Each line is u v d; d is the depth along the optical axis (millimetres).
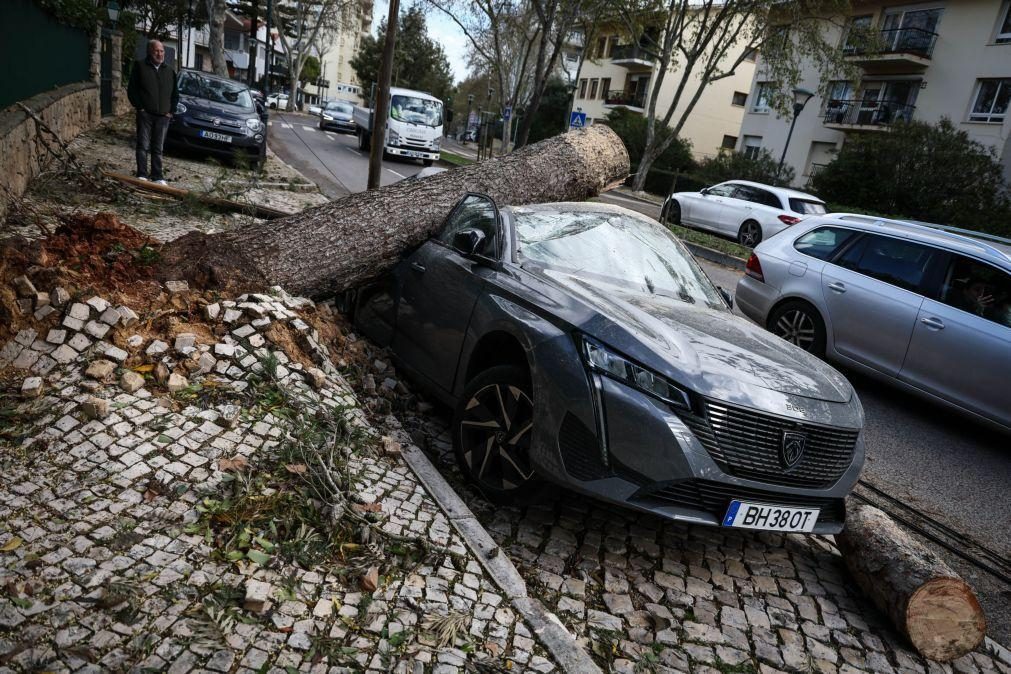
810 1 24516
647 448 2936
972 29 25328
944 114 26109
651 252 4500
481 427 3557
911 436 5953
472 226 4578
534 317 3467
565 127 45844
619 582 3119
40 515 2508
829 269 7160
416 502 3158
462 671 2246
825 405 3271
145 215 7500
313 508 2885
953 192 22266
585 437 3037
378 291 5219
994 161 24281
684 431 2939
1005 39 24391
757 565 3521
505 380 3424
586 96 52875
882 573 3186
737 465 3010
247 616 2266
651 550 3447
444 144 57688
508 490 3387
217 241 4688
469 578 2732
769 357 3514
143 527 2559
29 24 9375
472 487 3691
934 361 6176
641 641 2760
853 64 26500
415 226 5449
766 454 3061
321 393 3859
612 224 4641
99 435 3020
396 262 5422
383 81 10133
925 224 7156
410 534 2893
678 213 19281
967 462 5535
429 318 4359
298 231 4957
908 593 3031
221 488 2867
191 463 2980
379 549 2750
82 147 11500
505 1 23406
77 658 1972
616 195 28609
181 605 2242
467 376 3891
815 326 7184
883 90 28562
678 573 3299
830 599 3340
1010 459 5773
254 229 4930
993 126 24531
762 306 7730
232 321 4020
